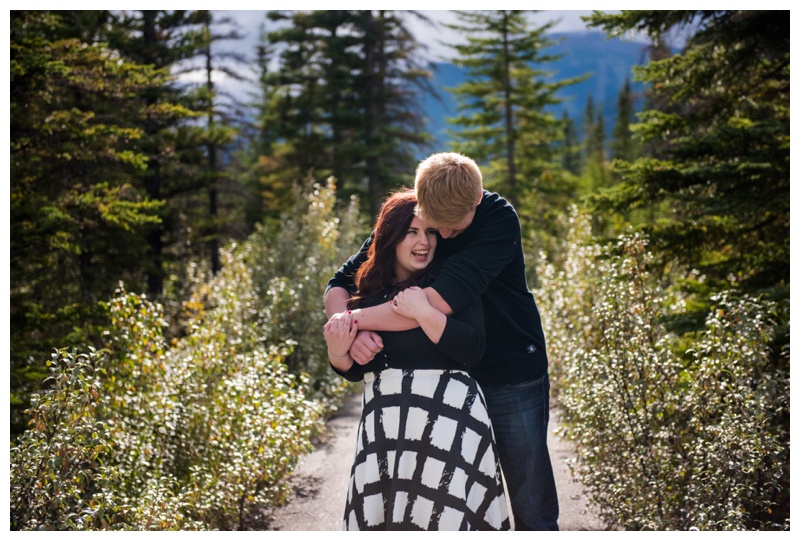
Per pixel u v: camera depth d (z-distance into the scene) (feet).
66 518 9.46
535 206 77.00
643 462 12.33
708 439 11.64
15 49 22.62
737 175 19.80
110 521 10.51
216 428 14.85
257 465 14.38
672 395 12.78
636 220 37.45
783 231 20.67
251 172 101.60
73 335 22.50
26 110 24.09
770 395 11.71
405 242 8.66
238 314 25.00
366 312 8.51
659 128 22.50
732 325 12.45
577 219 34.58
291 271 33.37
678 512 12.58
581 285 22.79
